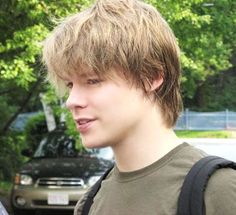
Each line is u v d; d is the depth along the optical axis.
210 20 10.87
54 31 1.76
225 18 11.95
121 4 1.73
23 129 15.23
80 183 9.95
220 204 1.56
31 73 8.90
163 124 1.75
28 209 10.09
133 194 1.71
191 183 1.59
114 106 1.68
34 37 8.73
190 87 16.45
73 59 1.66
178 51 1.78
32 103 14.60
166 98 1.75
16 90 12.41
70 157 10.84
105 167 10.25
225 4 11.98
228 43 13.27
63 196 9.92
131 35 1.67
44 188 10.02
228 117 35.38
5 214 2.73
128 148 1.73
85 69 1.66
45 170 10.23
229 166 1.63
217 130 33.28
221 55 13.39
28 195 10.06
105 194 1.83
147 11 1.75
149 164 1.72
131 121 1.71
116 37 1.66
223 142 6.15
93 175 10.02
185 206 1.58
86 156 10.77
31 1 8.62
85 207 1.96
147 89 1.72
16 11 9.30
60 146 11.18
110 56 1.65
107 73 1.67
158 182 1.69
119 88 1.68
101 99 1.67
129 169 1.75
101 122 1.69
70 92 1.71
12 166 13.86
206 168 1.61
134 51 1.67
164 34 1.74
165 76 1.74
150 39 1.70
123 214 1.71
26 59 8.78
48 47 1.74
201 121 35.12
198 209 1.56
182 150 1.73
